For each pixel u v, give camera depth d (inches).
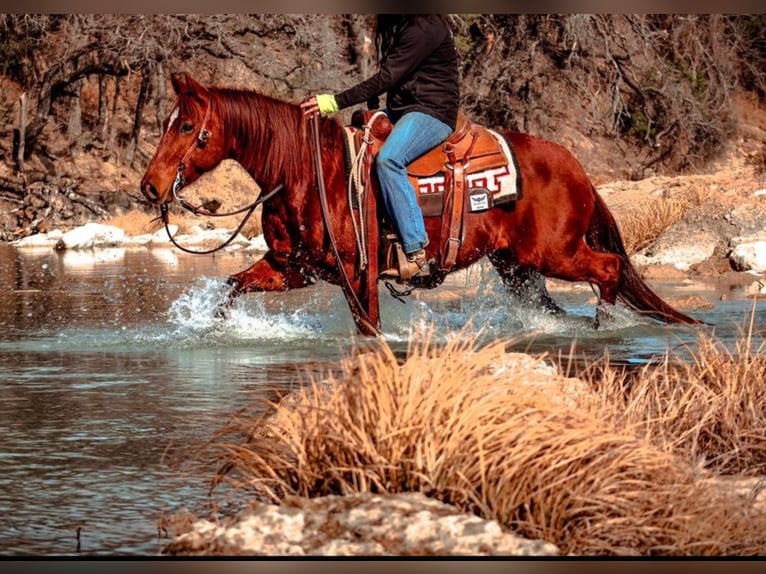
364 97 390.6
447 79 395.2
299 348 407.2
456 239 401.1
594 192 438.9
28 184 1486.2
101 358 395.9
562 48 1614.2
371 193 394.3
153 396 323.6
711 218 799.7
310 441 215.8
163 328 473.4
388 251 399.5
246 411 299.1
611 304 438.6
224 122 394.0
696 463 226.8
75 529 207.6
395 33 390.0
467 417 209.2
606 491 201.2
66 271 807.7
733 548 197.6
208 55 1622.8
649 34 1601.9
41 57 1665.8
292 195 397.7
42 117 1579.7
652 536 197.5
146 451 261.0
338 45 1611.7
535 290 455.2
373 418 214.4
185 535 196.4
